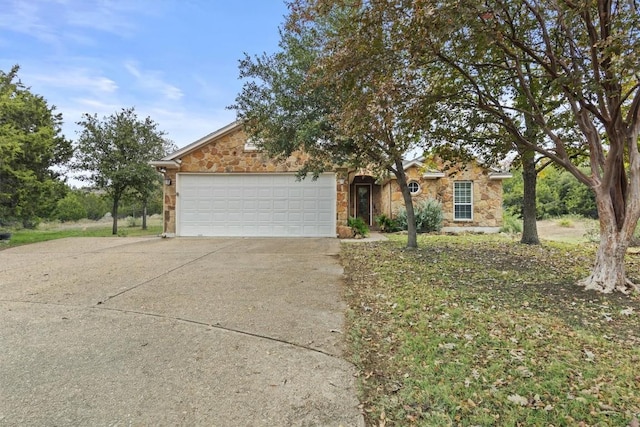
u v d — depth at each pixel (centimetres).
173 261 780
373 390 263
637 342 343
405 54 475
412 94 507
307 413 235
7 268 706
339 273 658
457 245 1033
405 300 474
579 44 498
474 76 593
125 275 635
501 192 1527
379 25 466
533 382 268
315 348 331
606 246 523
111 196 1712
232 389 261
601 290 510
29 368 288
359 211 1795
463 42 462
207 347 331
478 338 349
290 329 377
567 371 285
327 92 739
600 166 537
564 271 663
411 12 434
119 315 416
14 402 241
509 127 605
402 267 702
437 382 271
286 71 827
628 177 523
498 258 805
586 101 493
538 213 2680
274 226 1309
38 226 2128
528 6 467
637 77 361
